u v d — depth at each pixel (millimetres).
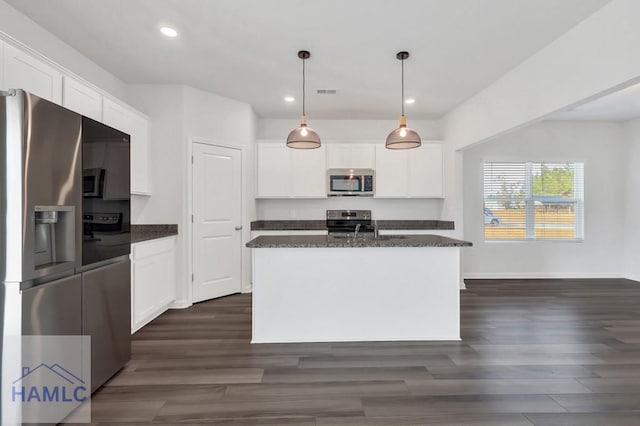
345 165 5160
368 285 2930
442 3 2393
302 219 5457
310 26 2695
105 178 2115
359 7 2441
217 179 4324
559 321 3393
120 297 2320
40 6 2428
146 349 2730
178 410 1895
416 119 5449
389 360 2527
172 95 3932
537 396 2033
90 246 1962
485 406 1932
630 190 5426
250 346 2803
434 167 5195
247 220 4691
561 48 2836
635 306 3914
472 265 5531
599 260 5547
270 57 3246
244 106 4617
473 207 5504
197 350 2715
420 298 2939
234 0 2357
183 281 3920
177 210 3938
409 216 5512
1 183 1479
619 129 5531
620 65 2305
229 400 1995
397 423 1780
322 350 2717
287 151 5090
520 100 3389
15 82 2076
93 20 2611
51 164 1652
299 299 2912
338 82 3865
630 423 1779
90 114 2824
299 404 1953
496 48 3051
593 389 2111
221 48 3066
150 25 2688
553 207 5562
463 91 4156
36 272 1564
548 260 5535
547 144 5512
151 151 3918
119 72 3594
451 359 2539
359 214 5477
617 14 2320
